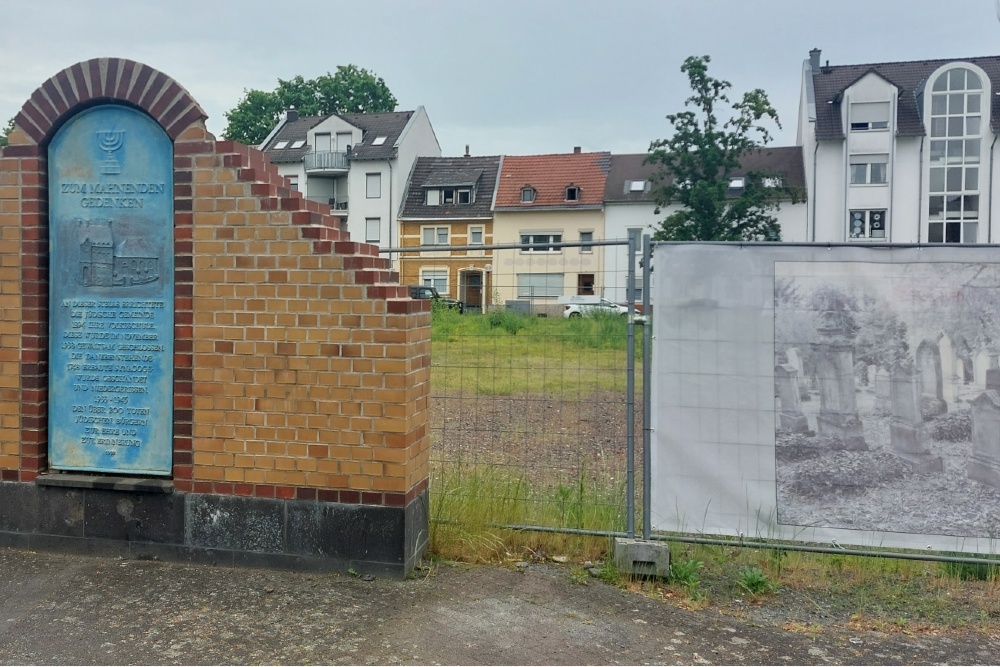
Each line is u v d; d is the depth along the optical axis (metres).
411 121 55.84
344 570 5.12
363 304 5.04
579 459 7.77
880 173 43.28
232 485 5.22
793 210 44.78
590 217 50.78
